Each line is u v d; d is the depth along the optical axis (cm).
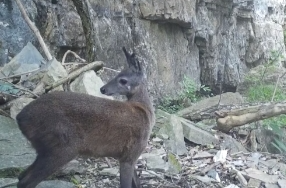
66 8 1071
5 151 588
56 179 591
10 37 948
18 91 725
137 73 575
